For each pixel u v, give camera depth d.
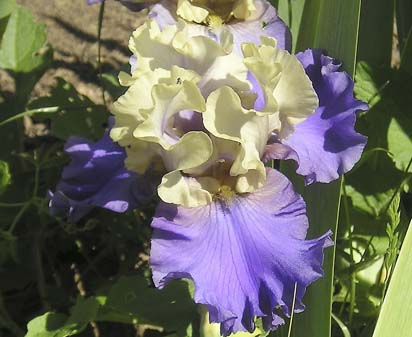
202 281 0.21
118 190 0.23
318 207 0.24
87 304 0.25
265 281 0.21
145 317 0.26
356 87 0.30
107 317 0.26
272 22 0.29
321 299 0.23
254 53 0.22
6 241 0.30
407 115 0.30
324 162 0.23
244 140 0.22
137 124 0.22
